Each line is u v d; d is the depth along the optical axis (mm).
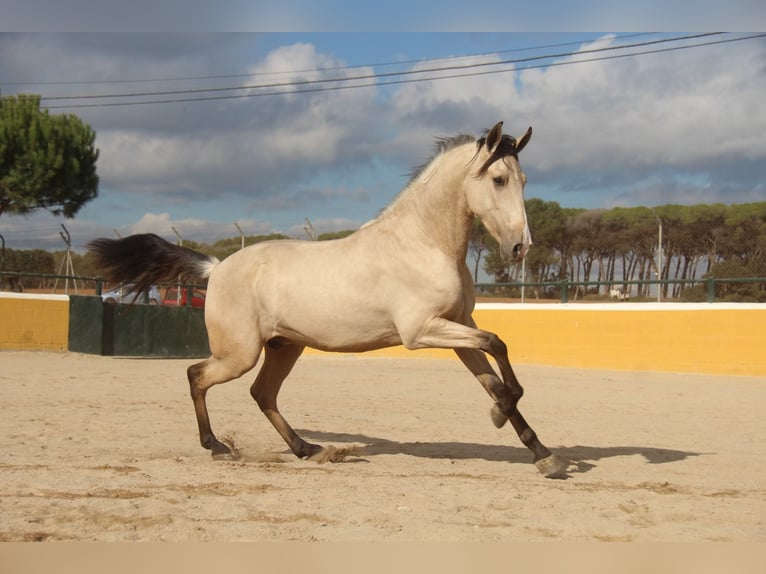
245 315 7051
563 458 7469
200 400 7238
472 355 6613
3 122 32375
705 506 5344
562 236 31766
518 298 27203
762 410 11422
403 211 6707
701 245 22734
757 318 16234
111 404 10586
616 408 11555
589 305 18344
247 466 6613
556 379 15766
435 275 6484
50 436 7945
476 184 6387
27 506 4844
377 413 10648
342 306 6684
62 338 19953
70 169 33594
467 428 9500
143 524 4574
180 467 6371
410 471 6578
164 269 7785
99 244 7793
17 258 35250
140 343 19656
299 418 9977
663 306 17359
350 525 4660
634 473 6727
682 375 16469
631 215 28875
